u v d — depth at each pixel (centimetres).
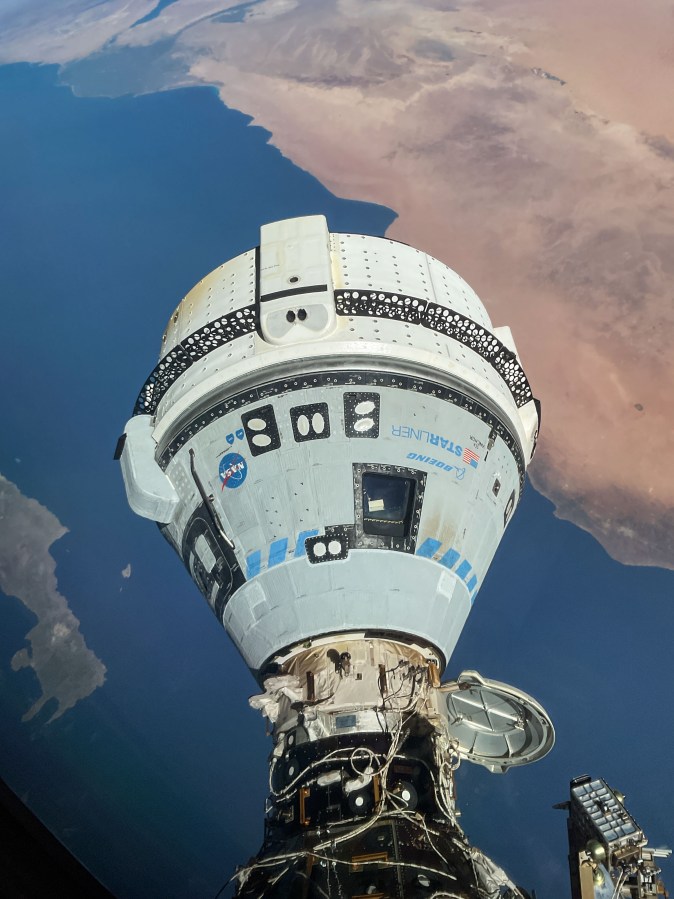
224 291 1573
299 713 1205
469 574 1382
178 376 1520
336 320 1445
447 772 1203
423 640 1295
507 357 1552
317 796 1137
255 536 1349
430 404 1412
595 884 1166
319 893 1027
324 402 1390
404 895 1010
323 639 1276
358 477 1354
